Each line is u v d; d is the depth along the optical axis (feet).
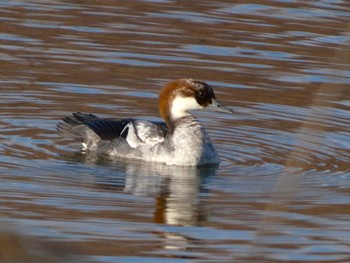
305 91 61.98
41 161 49.14
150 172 48.88
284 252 37.32
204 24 74.08
